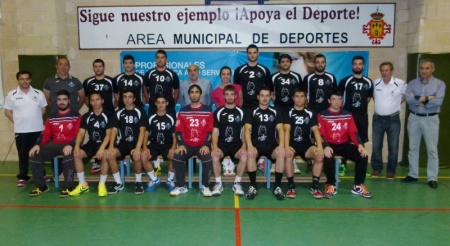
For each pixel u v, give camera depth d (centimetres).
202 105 531
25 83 558
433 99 542
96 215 448
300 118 525
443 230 406
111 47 699
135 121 537
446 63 636
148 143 569
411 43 665
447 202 491
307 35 684
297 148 528
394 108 587
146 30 693
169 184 535
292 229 407
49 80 603
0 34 698
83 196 516
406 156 678
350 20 677
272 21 683
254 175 509
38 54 671
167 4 686
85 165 680
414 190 541
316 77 586
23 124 562
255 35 688
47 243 376
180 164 515
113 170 529
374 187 555
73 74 709
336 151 523
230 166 589
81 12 694
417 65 646
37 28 666
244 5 681
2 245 372
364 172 514
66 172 516
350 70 688
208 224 420
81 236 391
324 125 527
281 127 519
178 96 610
